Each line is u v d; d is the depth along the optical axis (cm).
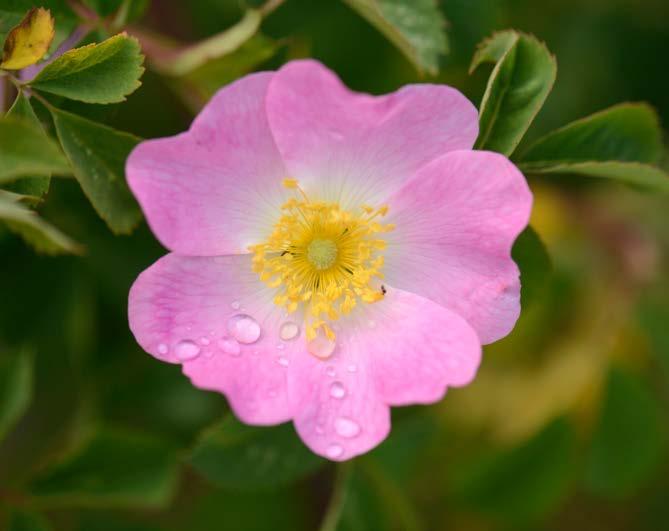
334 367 22
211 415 26
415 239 22
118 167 21
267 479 23
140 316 21
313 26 25
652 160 23
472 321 21
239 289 22
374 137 21
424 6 23
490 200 21
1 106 22
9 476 26
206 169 21
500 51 22
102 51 21
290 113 21
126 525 26
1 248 25
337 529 23
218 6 26
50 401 26
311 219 22
